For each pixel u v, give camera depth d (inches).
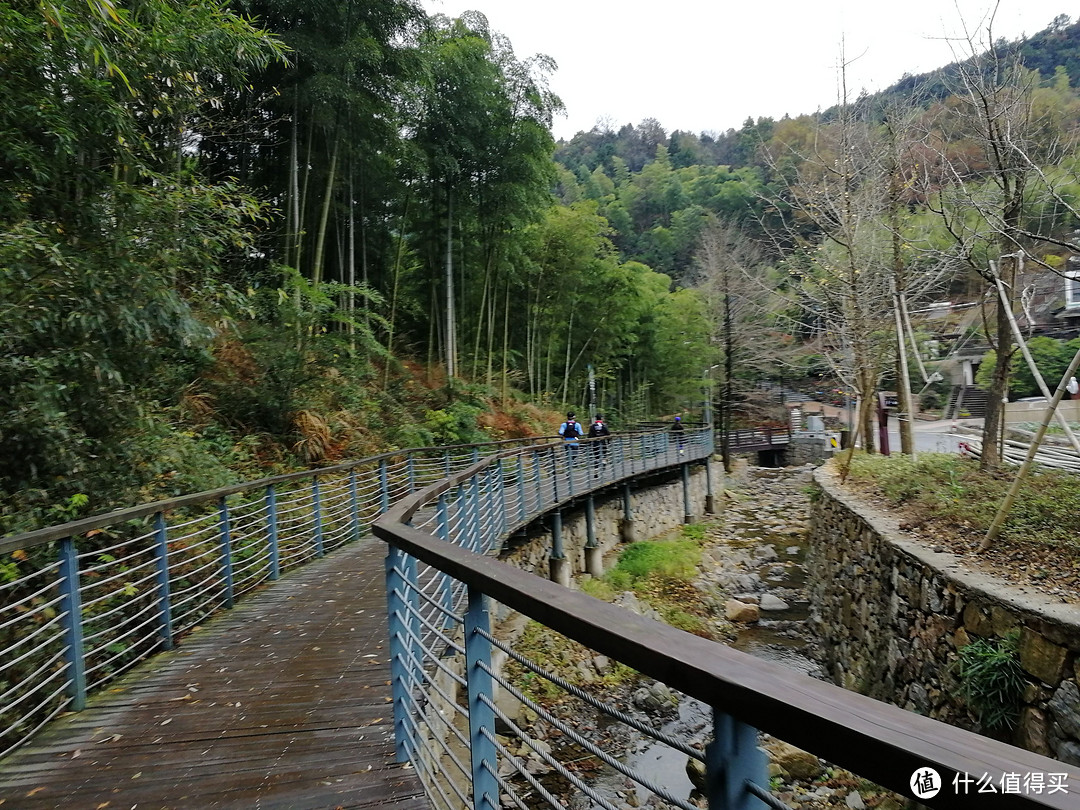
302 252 483.5
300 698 125.3
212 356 308.5
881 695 225.3
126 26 169.2
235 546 231.6
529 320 783.1
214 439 299.1
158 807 89.0
